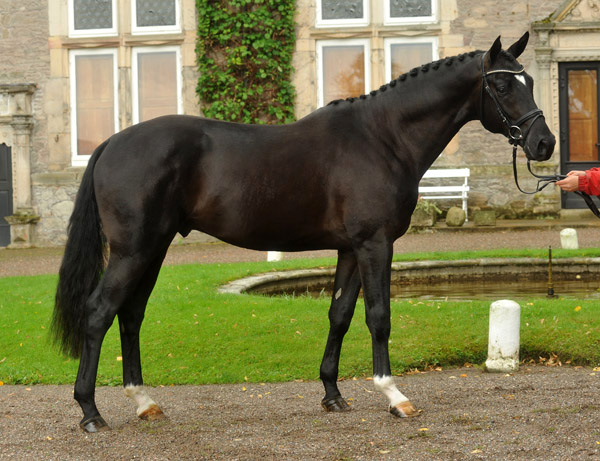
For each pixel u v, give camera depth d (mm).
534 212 17125
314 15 17594
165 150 4496
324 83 17781
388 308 4613
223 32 17516
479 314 7367
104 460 4031
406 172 4711
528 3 17188
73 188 17703
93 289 4602
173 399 5418
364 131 4695
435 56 17531
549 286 9461
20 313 8125
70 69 17969
